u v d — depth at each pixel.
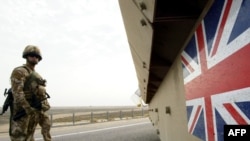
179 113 2.49
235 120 1.08
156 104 6.13
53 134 13.91
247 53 0.95
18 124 3.22
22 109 3.25
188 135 2.08
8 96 3.38
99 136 12.22
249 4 0.92
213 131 1.37
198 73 1.65
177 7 1.62
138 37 2.66
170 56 2.62
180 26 1.78
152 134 12.05
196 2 1.50
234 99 1.08
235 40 1.05
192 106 1.85
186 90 2.05
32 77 3.43
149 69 3.30
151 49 2.35
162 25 1.78
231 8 1.09
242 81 1.00
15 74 3.24
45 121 3.67
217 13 1.26
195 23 1.70
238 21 1.02
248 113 0.96
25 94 3.31
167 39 2.09
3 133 16.47
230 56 1.11
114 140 10.41
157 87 5.26
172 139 3.16
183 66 2.16
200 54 1.58
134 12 2.13
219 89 1.26
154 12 1.55
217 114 1.30
